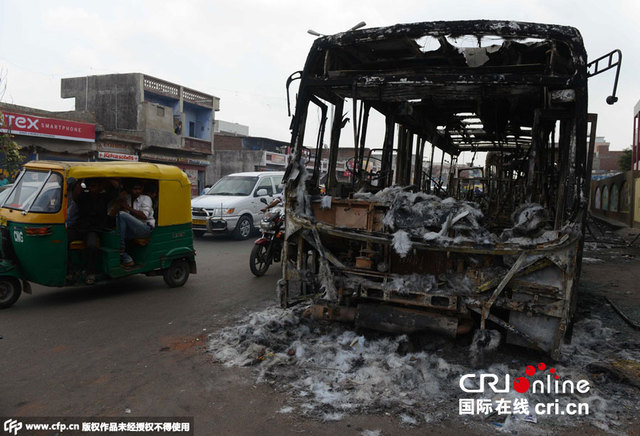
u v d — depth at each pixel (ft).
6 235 17.53
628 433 9.43
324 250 14.39
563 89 12.75
